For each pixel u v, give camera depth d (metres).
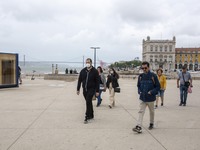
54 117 9.24
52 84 27.45
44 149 5.73
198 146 6.04
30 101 13.47
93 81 8.82
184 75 12.41
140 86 7.54
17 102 13.05
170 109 11.41
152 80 7.37
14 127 7.71
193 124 8.36
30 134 6.93
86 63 8.82
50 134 6.94
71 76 40.41
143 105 7.37
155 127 7.89
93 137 6.69
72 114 9.84
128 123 8.39
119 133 7.12
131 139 6.55
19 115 9.59
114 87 11.70
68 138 6.57
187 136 6.90
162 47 156.00
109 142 6.27
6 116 9.39
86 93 8.83
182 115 9.93
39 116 9.41
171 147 5.95
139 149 5.78
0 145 5.98
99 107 11.84
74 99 14.42
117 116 9.58
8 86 21.28
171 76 52.28
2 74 20.64
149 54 156.50
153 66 152.75
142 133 7.16
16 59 21.73
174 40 155.25
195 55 158.62
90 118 8.98
